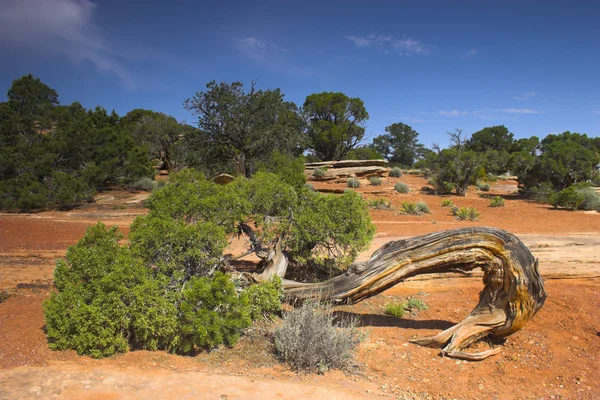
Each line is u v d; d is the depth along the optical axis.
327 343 5.80
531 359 6.31
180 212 8.13
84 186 26.02
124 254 6.45
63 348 5.80
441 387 5.41
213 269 7.41
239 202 8.29
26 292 8.58
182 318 6.08
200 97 32.66
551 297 8.74
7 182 24.08
